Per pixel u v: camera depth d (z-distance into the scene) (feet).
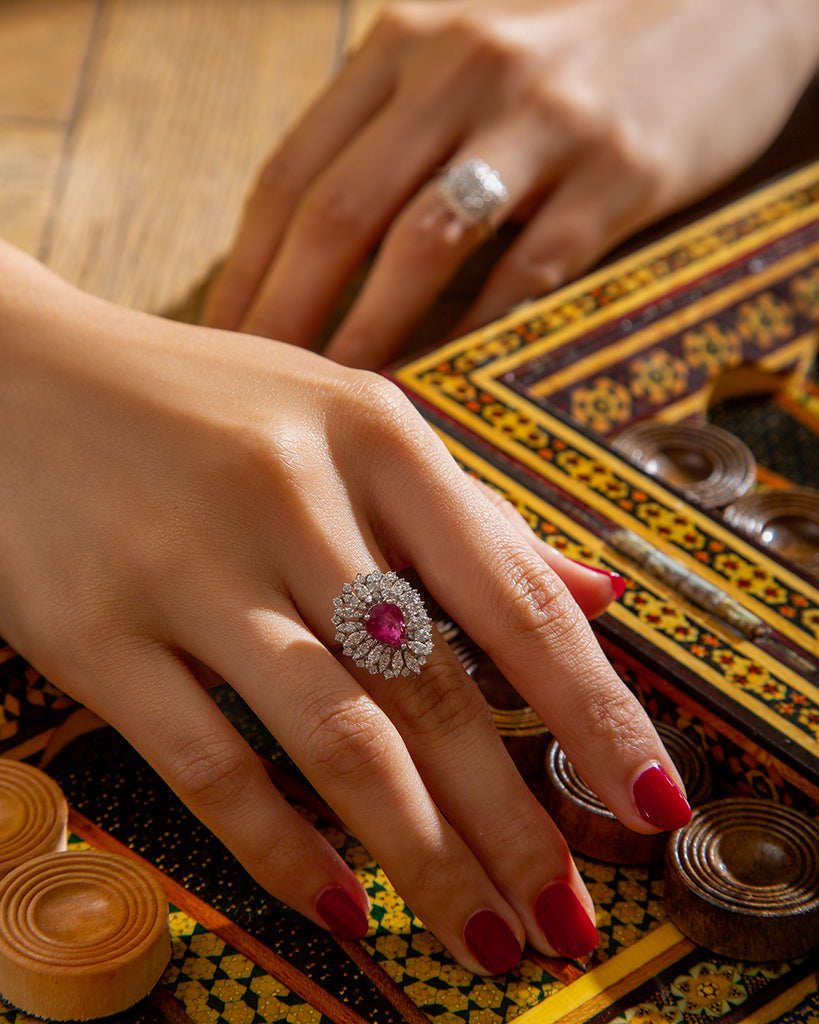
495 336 1.84
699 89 2.12
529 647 1.48
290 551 1.50
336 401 1.55
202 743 1.45
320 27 2.94
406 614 1.46
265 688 1.46
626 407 1.82
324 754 1.43
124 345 1.61
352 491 1.53
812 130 2.41
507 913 1.44
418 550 1.52
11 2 2.90
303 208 2.04
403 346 2.03
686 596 1.61
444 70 2.05
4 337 1.62
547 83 2.04
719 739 1.55
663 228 2.14
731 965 1.45
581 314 1.86
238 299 2.09
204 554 1.50
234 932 1.46
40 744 1.56
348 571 1.49
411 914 1.47
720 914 1.44
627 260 1.93
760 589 1.63
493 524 1.52
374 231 2.03
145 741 1.47
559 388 1.80
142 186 2.35
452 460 1.54
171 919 1.47
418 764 1.47
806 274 1.95
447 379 1.79
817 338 1.94
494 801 1.45
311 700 1.44
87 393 1.58
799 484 1.82
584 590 1.57
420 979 1.44
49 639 1.50
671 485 1.71
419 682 1.47
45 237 2.18
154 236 2.22
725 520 1.69
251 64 2.78
